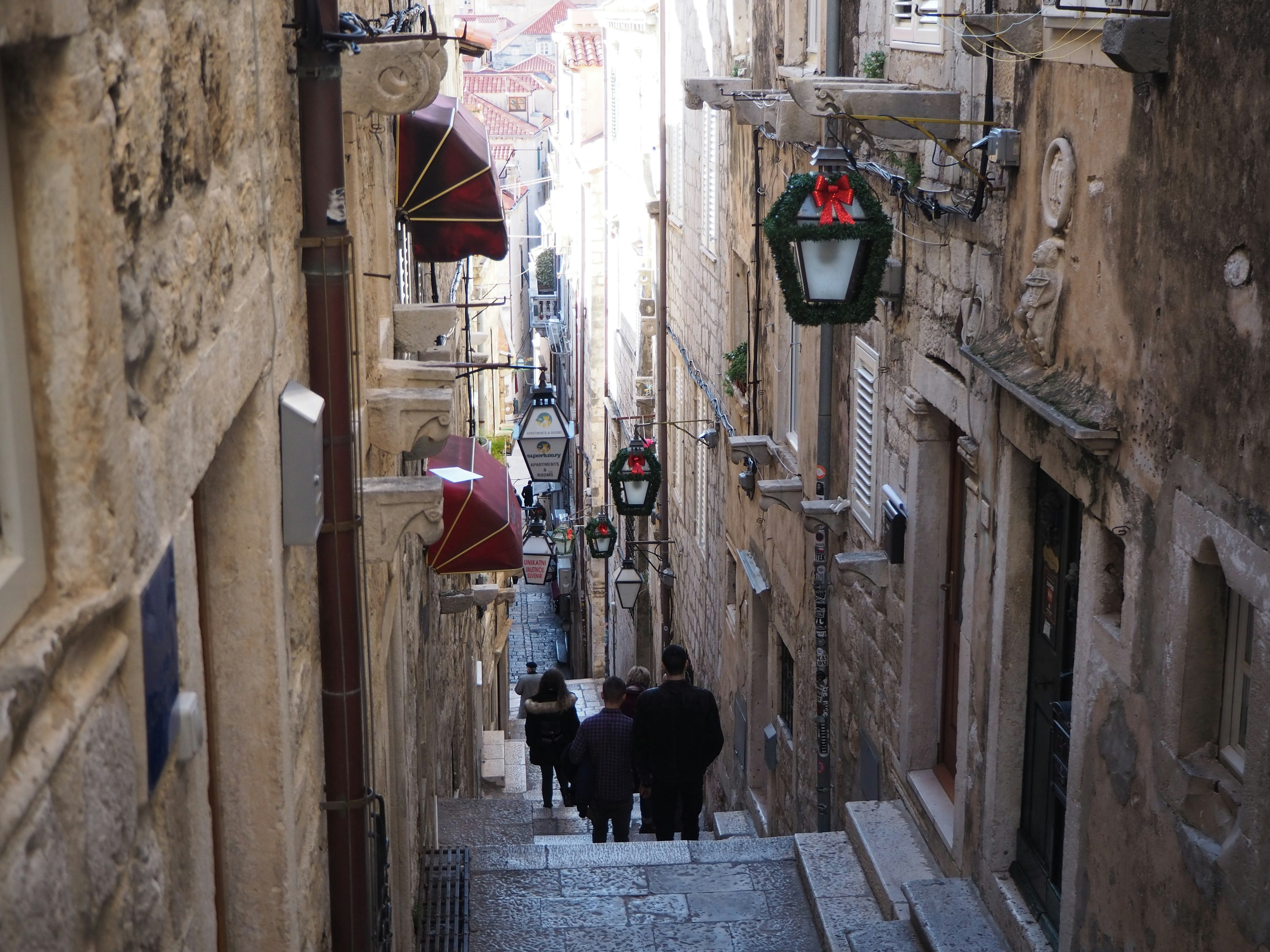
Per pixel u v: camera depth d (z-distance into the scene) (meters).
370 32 4.54
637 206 22.00
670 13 17.70
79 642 1.85
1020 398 5.26
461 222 8.20
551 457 11.20
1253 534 3.70
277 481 3.30
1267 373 3.62
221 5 2.81
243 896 3.25
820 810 9.03
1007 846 6.23
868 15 8.20
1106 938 4.92
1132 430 4.58
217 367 2.64
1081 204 5.01
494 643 21.27
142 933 2.07
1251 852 3.78
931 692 7.43
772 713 11.74
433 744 9.27
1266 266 3.62
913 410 7.18
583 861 8.04
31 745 1.62
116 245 1.97
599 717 9.70
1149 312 4.43
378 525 4.47
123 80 2.02
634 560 20.50
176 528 2.32
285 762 3.24
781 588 11.03
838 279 6.30
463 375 8.41
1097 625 4.99
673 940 7.19
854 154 8.41
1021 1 5.49
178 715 2.31
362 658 4.23
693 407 16.22
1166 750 4.37
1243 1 3.73
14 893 1.49
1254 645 3.72
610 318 26.67
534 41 62.66
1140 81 4.46
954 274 6.58
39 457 1.81
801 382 10.17
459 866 7.84
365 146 5.89
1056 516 5.70
